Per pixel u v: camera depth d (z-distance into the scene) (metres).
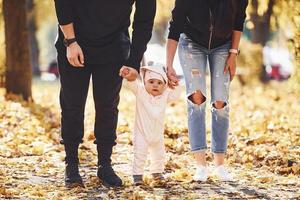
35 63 47.56
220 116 8.07
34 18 34.53
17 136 11.94
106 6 7.16
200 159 8.12
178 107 19.03
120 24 7.34
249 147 10.51
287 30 14.91
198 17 7.71
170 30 7.95
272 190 7.66
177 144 10.72
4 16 18.17
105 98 7.58
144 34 7.36
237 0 7.77
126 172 8.83
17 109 15.26
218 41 7.90
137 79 7.81
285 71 49.44
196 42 7.93
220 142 8.13
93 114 15.87
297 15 13.46
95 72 7.51
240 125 13.91
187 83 8.00
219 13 7.63
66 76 7.46
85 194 7.32
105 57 7.39
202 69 8.01
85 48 7.31
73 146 7.74
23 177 8.41
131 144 11.27
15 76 18.11
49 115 15.35
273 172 8.94
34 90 27.59
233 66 7.99
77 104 7.58
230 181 8.13
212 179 8.18
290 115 16.56
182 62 8.02
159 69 7.81
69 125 7.66
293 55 13.39
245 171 8.95
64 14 7.10
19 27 18.11
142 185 7.79
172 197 7.18
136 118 7.88
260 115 16.41
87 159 9.89
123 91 26.47
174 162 9.28
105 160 7.81
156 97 7.85
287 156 9.57
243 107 19.62
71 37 7.14
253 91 26.06
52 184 7.96
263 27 30.44
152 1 7.30
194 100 8.02
